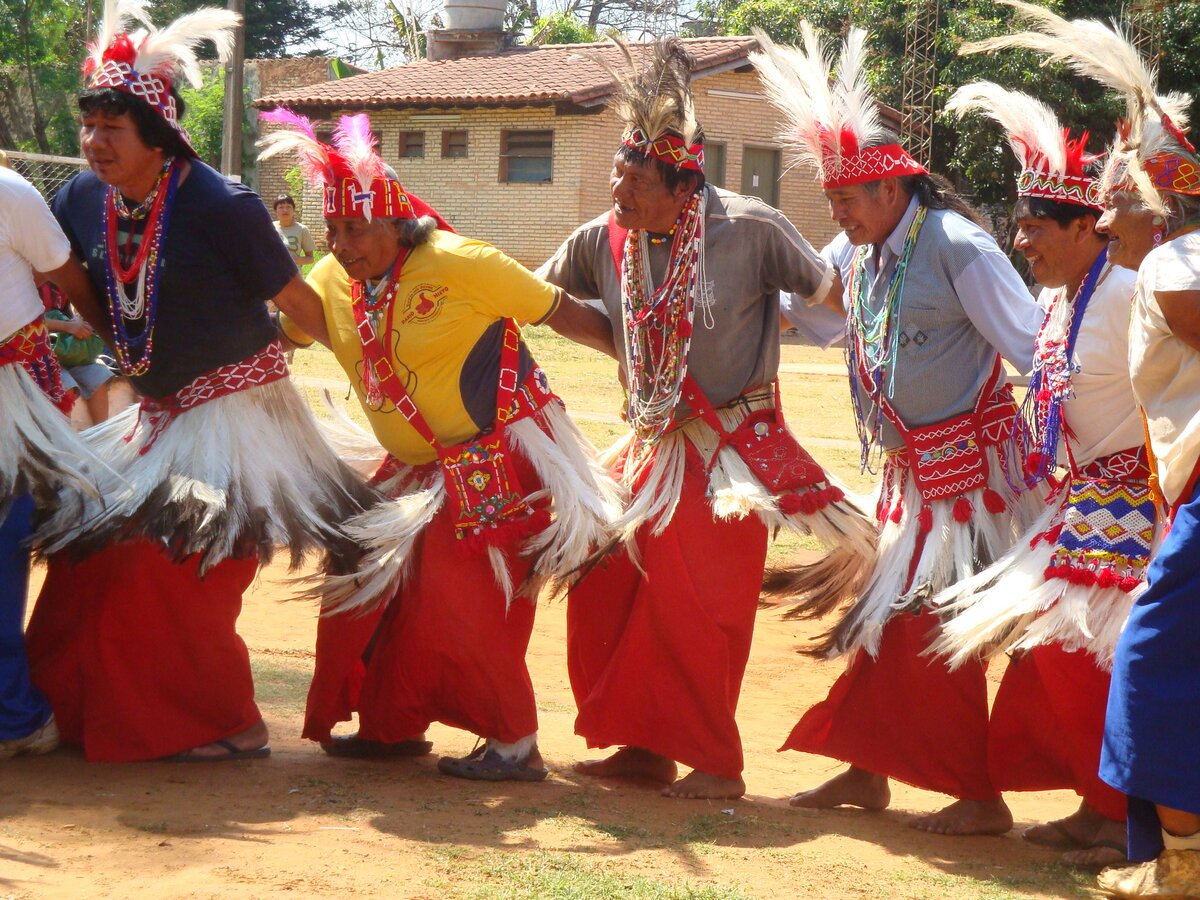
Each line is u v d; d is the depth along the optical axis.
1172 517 3.68
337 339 4.55
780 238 4.48
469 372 4.43
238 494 4.20
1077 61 3.90
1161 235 3.73
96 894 3.25
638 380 4.57
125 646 4.27
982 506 4.38
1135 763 3.59
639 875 3.62
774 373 4.68
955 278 4.31
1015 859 4.09
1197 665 3.53
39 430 4.19
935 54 25.30
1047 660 4.09
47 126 35.50
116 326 4.28
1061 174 4.01
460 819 4.01
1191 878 3.63
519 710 4.45
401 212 4.35
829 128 4.38
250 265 4.23
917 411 4.43
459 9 29.67
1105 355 3.95
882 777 4.61
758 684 6.62
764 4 27.62
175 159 4.20
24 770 4.19
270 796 4.11
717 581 4.46
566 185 25.97
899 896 3.65
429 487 4.54
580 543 4.39
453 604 4.35
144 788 4.09
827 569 4.78
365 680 4.54
